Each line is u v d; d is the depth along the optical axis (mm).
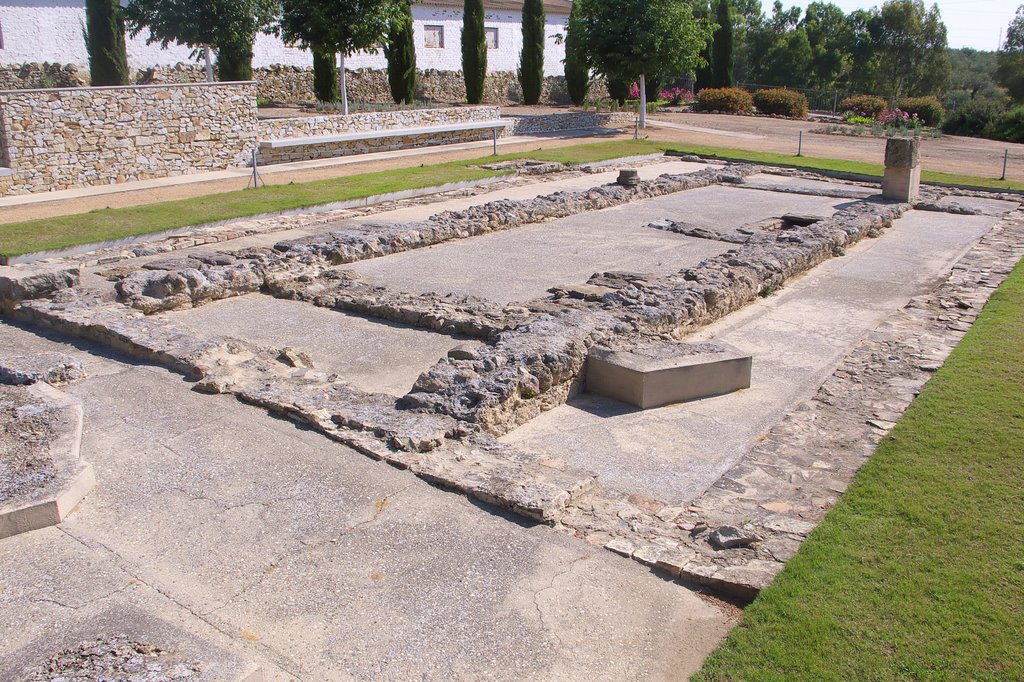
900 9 57719
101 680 3635
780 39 62438
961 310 11500
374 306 10977
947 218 18750
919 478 6238
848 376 8883
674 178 22438
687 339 10414
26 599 4938
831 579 4973
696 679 4234
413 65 34062
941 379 8406
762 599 4820
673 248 15234
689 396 8523
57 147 19203
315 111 29734
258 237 15688
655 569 5309
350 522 5793
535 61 40312
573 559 5406
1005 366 8773
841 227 15766
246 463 6641
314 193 19234
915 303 11906
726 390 8766
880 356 9484
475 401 7434
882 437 7066
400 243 14672
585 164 24906
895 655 4324
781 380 9164
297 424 7344
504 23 41594
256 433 7168
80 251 14023
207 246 14914
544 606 4945
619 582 5176
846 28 61312
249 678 3789
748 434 7719
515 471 6441
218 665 3822
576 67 41031
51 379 8188
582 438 7555
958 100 54125
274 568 5285
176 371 8633
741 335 10703
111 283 12180
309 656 4504
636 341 9125
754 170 25422
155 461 6684
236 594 5031
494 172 22922
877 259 14836
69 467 6215
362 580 5168
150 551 5461
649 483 6719
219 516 5875
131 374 8555
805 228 15570
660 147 29469
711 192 21938
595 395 8641
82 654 3922
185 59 29938
